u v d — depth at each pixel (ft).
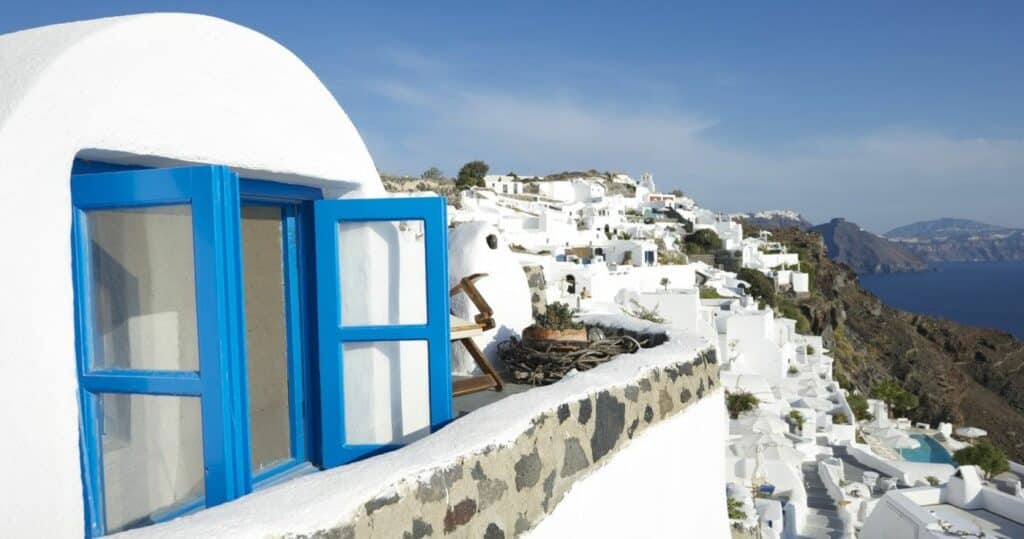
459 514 9.52
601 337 23.48
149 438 10.64
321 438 14.34
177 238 10.00
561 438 12.24
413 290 15.93
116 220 10.19
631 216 253.65
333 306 14.07
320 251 14.06
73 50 9.16
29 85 8.61
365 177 14.90
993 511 57.77
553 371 21.83
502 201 211.41
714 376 20.01
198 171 9.23
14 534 8.14
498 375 21.75
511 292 25.58
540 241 163.12
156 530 6.91
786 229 341.82
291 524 7.23
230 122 11.50
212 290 9.30
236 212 9.64
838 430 91.71
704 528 18.71
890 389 157.48
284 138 12.64
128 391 9.54
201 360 9.41
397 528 8.46
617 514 14.16
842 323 241.14
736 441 67.41
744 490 48.21
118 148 9.62
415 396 15.70
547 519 11.65
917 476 77.05
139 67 10.05
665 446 16.46
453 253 25.03
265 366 14.55
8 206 8.17
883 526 53.67
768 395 86.89
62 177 8.87
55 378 8.68
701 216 275.80
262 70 12.39
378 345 14.75
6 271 8.13
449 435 10.29
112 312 10.19
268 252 14.49
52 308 8.68
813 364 135.44
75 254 9.48
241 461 9.68
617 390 14.33
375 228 14.75
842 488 65.87
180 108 10.61
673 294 106.11
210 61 11.28
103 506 9.87
